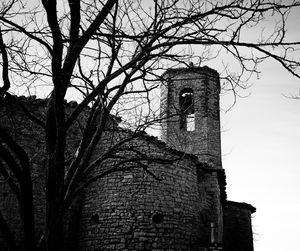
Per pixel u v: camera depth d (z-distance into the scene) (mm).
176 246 12328
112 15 5344
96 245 12250
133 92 5594
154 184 12734
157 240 12086
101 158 5141
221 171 15000
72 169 4852
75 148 13156
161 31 5004
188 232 12891
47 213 4363
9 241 4406
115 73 5012
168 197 12828
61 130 4512
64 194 4516
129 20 5594
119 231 12156
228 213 22109
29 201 4461
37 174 12656
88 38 4801
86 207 13055
